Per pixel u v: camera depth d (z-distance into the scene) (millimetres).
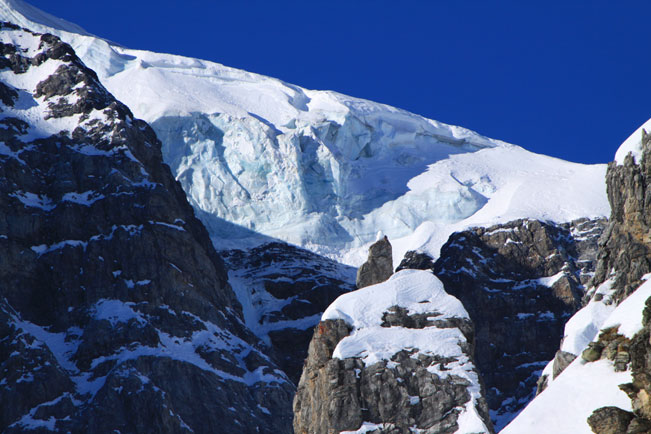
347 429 168625
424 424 167375
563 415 99875
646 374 96625
